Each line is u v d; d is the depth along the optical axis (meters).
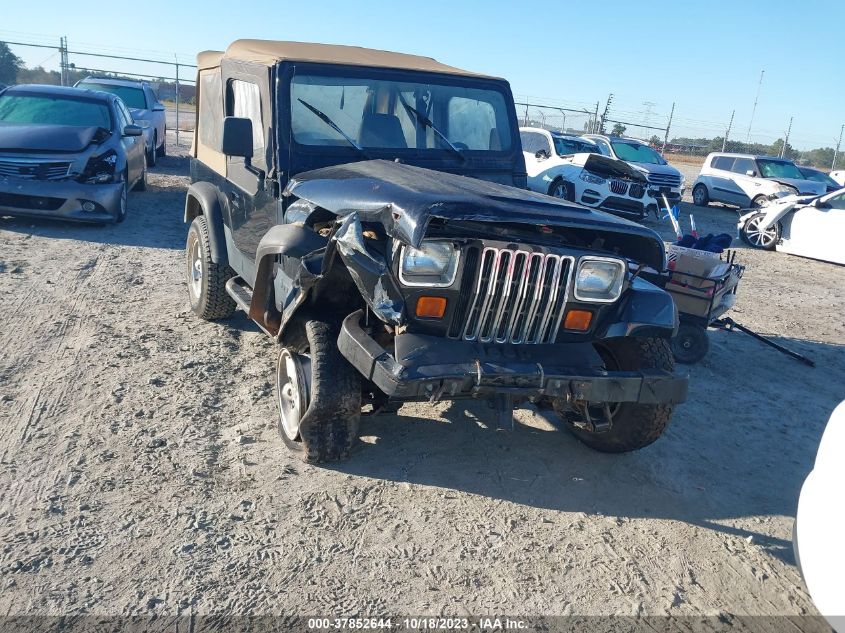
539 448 4.67
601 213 3.95
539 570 3.44
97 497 3.70
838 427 2.99
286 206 4.65
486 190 3.90
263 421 4.69
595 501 4.11
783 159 21.67
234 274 6.14
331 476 4.09
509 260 3.62
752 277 11.66
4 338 5.75
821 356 7.44
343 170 4.39
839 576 2.72
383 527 3.66
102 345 5.77
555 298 3.74
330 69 4.85
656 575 3.49
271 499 3.82
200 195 6.12
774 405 5.90
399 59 5.60
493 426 4.91
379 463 4.28
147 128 16.45
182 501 3.73
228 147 4.65
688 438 5.08
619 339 4.22
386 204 3.54
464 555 3.50
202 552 3.35
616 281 3.84
